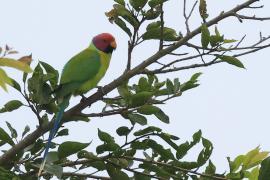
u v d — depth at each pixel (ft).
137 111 29.99
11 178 26.86
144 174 30.40
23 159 30.50
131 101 29.94
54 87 31.86
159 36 30.76
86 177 31.04
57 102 32.58
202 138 29.40
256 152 29.32
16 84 28.78
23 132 30.55
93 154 30.37
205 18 30.55
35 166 28.60
